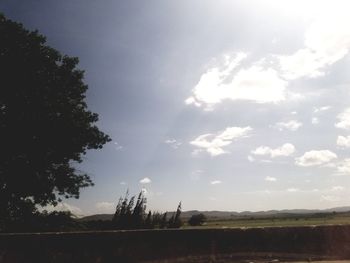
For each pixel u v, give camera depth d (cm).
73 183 2167
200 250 1144
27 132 1948
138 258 1073
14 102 1936
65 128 2055
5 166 1950
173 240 1134
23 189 1991
